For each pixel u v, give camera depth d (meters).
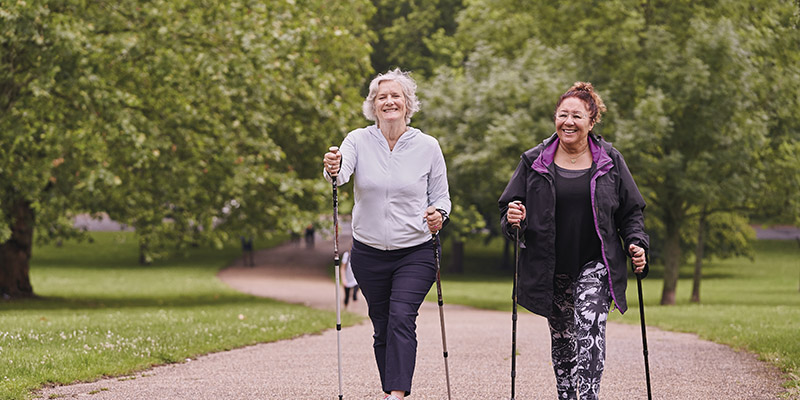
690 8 22.05
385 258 4.97
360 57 23.73
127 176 18.34
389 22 38.53
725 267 45.47
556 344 4.96
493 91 21.11
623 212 4.77
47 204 17.30
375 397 6.17
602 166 4.67
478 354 8.85
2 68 15.70
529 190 4.75
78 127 16.62
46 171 16.72
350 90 22.95
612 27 21.72
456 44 33.09
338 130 21.03
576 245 4.68
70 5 16.31
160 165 17.45
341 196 20.14
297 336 11.37
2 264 20.97
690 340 10.54
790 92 21.39
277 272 37.38
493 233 43.16
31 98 16.48
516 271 4.78
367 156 4.98
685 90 20.17
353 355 8.85
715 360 8.22
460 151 21.83
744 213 23.91
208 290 27.27
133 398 5.99
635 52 21.61
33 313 15.47
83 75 15.80
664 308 18.62
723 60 20.48
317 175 21.77
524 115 20.31
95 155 16.14
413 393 6.36
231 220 20.14
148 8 17.06
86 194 17.27
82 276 34.41
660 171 20.81
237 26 17.52
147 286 29.16
